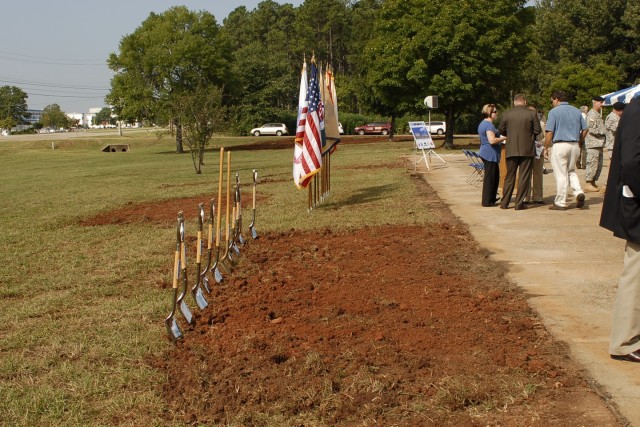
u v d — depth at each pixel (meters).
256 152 42.12
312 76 11.82
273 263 8.55
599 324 5.63
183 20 50.84
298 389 4.55
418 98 34.25
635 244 4.64
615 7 59.88
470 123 63.53
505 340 5.31
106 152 54.12
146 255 9.51
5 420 4.29
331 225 10.99
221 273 8.05
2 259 9.60
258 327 5.94
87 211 14.92
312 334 5.66
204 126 25.25
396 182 17.30
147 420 4.22
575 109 11.53
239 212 9.60
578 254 8.24
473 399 4.28
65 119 170.75
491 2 33.47
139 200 16.81
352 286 7.18
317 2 97.00
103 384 4.77
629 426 3.86
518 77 35.88
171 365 5.12
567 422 3.95
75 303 7.08
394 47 34.19
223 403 4.41
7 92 160.00
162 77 49.97
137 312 6.58
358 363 4.92
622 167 4.44
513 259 8.12
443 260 8.20
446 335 5.49
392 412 4.20
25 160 47.59
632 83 60.50
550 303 6.28
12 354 5.54
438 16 32.81
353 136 61.94
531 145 11.62
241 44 114.69
